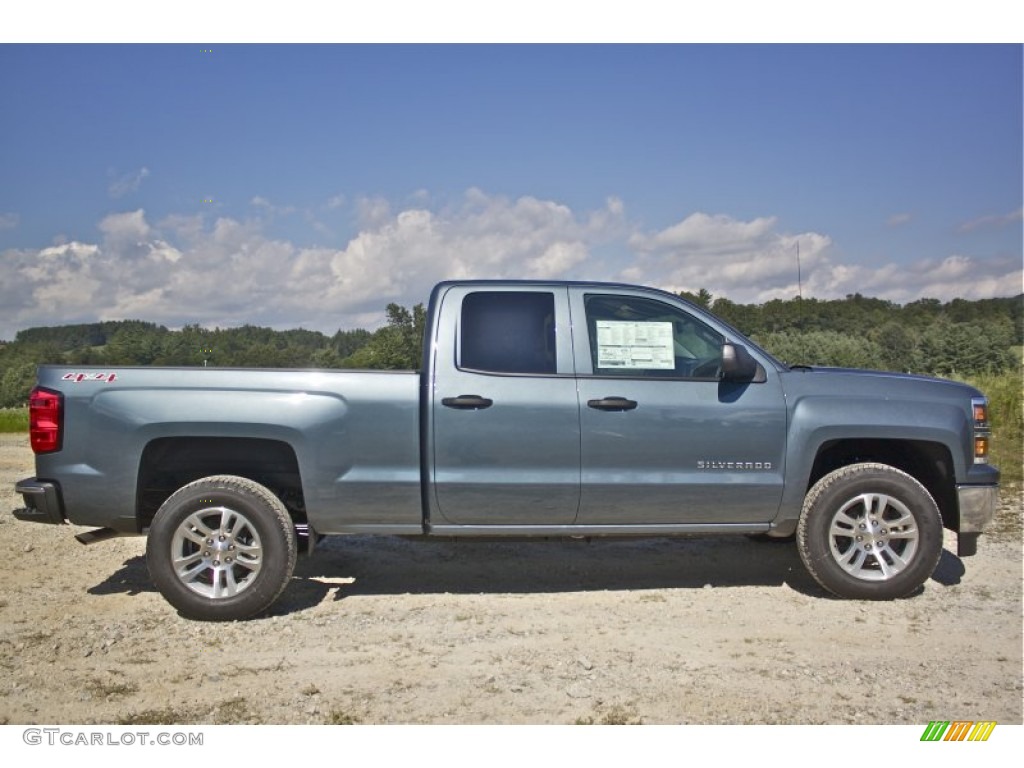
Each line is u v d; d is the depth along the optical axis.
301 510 5.39
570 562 6.05
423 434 4.99
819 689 3.91
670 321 5.27
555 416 5.02
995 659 4.26
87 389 4.88
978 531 5.23
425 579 5.66
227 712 3.70
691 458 5.11
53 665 4.22
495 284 5.24
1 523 7.31
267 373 4.96
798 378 5.27
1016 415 12.73
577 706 3.74
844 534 5.15
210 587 4.87
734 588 5.45
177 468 5.23
